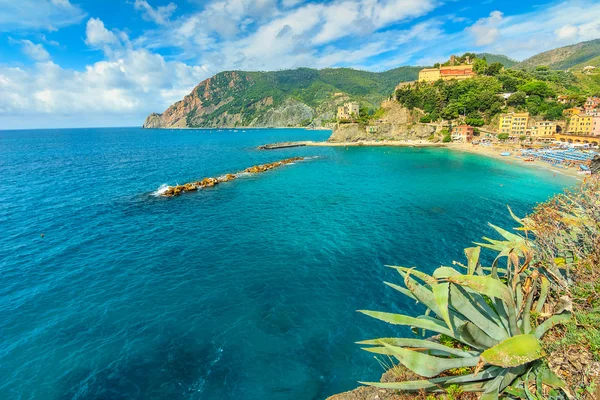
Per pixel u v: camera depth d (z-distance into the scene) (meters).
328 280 25.17
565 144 96.38
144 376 16.36
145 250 31.42
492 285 6.60
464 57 184.62
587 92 146.75
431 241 32.88
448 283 6.59
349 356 17.41
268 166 86.81
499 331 7.36
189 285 24.72
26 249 31.72
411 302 22.12
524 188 57.34
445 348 7.91
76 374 16.48
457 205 47.25
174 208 47.25
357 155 114.25
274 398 15.15
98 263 28.64
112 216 43.06
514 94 130.62
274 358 17.42
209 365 17.03
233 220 41.03
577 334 6.91
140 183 66.62
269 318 20.61
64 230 37.34
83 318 20.89
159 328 19.84
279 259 29.02
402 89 159.50
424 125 144.88
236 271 26.86
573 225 9.88
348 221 40.09
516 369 6.90
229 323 20.19
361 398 9.87
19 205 48.28
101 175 76.31
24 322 20.52
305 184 65.56
